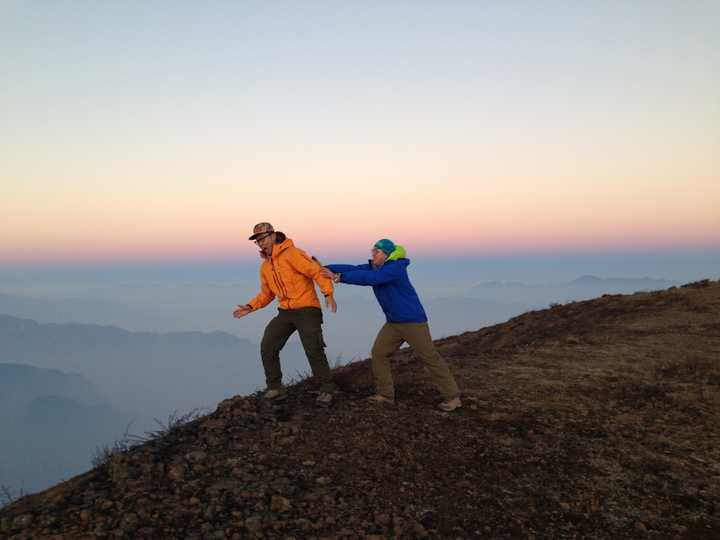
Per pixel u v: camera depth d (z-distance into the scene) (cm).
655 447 480
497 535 335
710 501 381
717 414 553
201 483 388
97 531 314
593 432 517
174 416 550
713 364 729
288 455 443
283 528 328
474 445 480
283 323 590
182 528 325
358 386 675
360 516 349
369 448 459
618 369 750
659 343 914
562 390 654
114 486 385
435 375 577
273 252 559
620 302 1335
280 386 618
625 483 412
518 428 525
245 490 375
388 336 582
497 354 905
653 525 350
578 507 373
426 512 360
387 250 566
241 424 513
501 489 399
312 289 581
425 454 455
